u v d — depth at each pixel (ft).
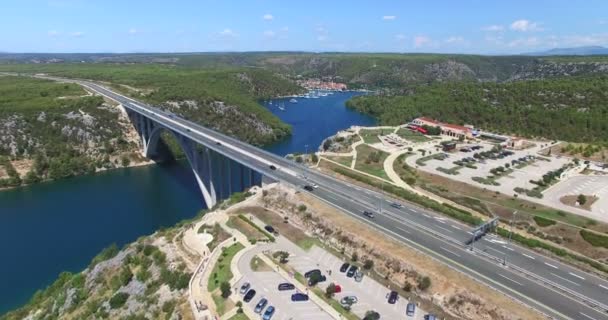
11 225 376.89
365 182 369.91
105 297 242.99
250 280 219.61
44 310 248.32
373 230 263.29
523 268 223.30
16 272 297.12
